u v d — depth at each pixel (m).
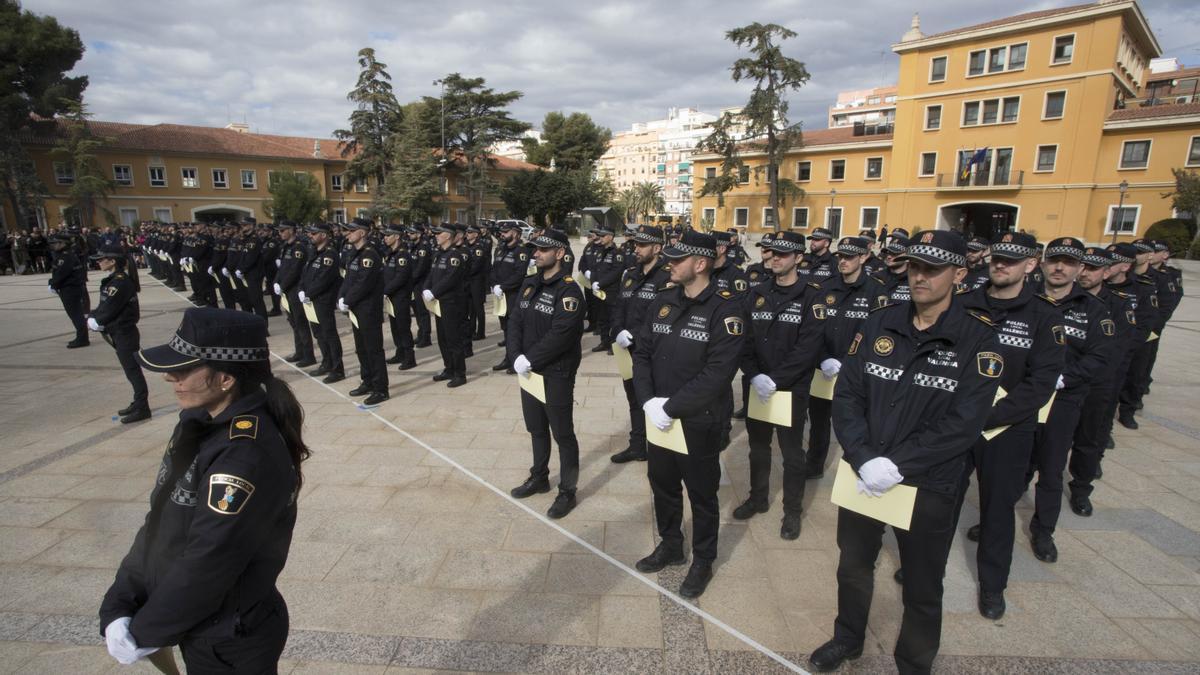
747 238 40.12
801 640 2.97
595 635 2.98
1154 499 4.50
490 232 14.88
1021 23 30.84
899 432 2.50
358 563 3.56
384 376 6.60
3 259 21.94
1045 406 3.26
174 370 1.57
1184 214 28.36
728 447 5.46
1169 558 3.72
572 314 3.99
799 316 4.12
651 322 3.40
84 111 33.81
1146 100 37.03
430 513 4.16
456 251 7.11
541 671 2.75
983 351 2.43
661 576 3.47
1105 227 30.47
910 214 36.22
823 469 4.94
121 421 5.91
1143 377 5.99
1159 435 5.86
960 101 33.69
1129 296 4.70
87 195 33.38
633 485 4.63
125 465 4.95
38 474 4.77
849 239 4.51
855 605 2.71
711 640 2.96
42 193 32.34
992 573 3.14
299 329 8.20
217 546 1.52
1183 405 6.85
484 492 4.47
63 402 6.62
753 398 3.90
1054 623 3.12
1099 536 3.98
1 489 4.50
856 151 38.53
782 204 42.31
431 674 2.72
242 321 1.67
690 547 3.79
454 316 7.09
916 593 2.50
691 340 3.17
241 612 1.71
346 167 45.88
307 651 2.85
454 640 2.94
